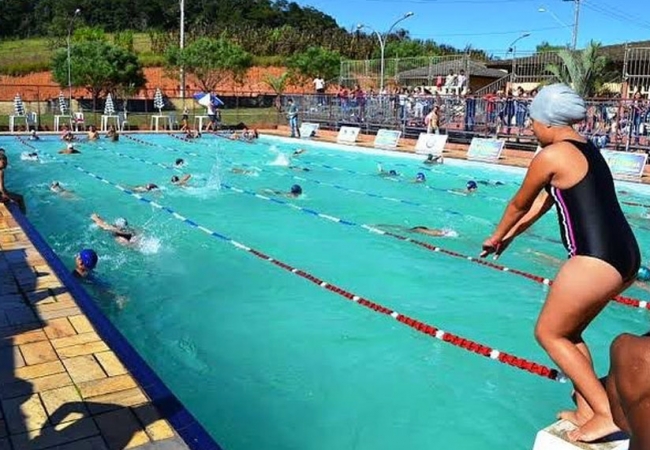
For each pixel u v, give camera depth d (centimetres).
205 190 1507
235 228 1110
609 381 166
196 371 555
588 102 1927
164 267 860
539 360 579
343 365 568
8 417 388
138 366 466
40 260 734
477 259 922
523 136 2108
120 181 1625
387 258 925
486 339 629
